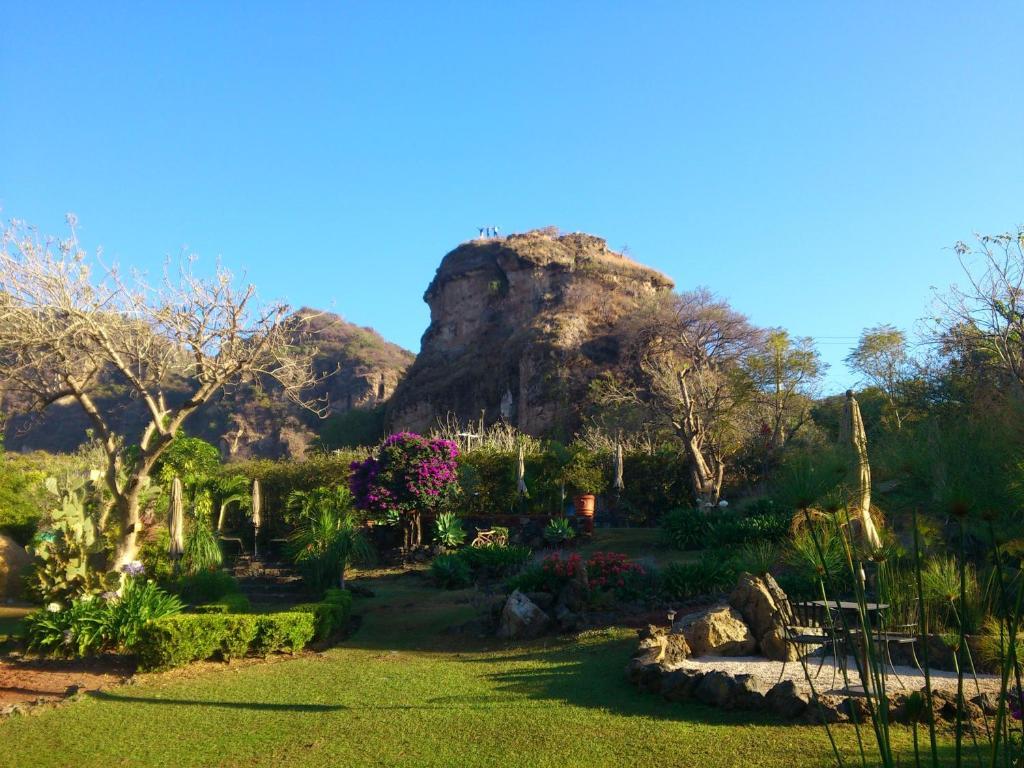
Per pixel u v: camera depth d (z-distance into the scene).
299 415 81.81
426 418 65.50
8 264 12.57
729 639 10.03
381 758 6.91
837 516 5.13
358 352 94.69
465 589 17.61
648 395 40.66
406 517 23.00
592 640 11.46
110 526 15.99
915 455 4.44
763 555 7.25
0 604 17.95
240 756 7.20
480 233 77.12
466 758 6.81
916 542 4.36
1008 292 20.02
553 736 7.26
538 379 56.81
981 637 7.00
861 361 33.34
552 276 66.06
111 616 11.91
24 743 7.83
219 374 14.30
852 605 7.60
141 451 13.97
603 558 13.63
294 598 17.16
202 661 11.52
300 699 9.20
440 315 71.81
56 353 13.48
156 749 7.51
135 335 14.13
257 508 24.44
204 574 16.69
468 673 10.34
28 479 24.05
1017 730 6.40
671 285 68.19
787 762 6.26
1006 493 4.05
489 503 26.48
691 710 7.92
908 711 6.08
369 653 12.27
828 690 7.52
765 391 36.88
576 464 26.48
